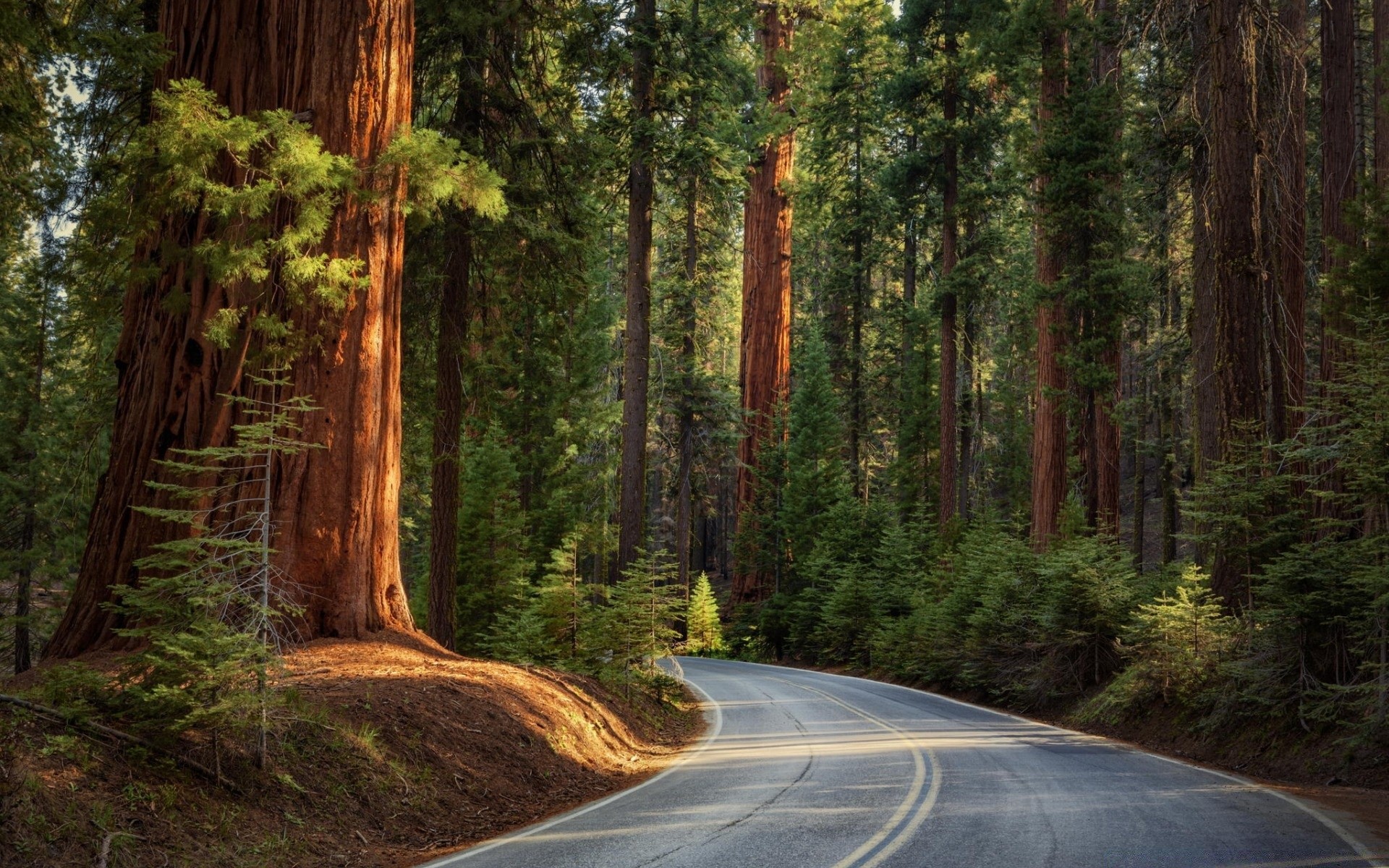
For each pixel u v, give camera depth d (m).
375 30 11.77
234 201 9.08
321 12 11.56
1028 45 25.98
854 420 49.81
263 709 7.34
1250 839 6.96
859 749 12.51
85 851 5.63
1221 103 15.47
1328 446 12.34
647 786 10.03
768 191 42.09
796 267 60.56
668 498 42.97
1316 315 24.22
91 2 10.71
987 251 36.03
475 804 8.64
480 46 17.38
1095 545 19.36
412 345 18.59
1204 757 12.82
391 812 7.86
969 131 34.44
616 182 26.31
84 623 10.30
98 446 15.13
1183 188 22.06
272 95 11.49
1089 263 25.02
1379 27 16.75
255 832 6.75
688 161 25.22
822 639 35.41
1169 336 32.16
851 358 48.97
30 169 12.16
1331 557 12.02
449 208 16.47
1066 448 26.44
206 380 10.84
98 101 12.65
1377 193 13.03
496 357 19.00
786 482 42.88
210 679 6.82
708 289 36.31
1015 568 21.53
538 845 7.06
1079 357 24.91
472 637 25.78
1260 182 15.29
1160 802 8.55
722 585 62.25
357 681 9.72
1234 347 14.98
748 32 33.84
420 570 38.34
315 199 9.72
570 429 29.34
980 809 8.12
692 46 25.12
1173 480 40.12
